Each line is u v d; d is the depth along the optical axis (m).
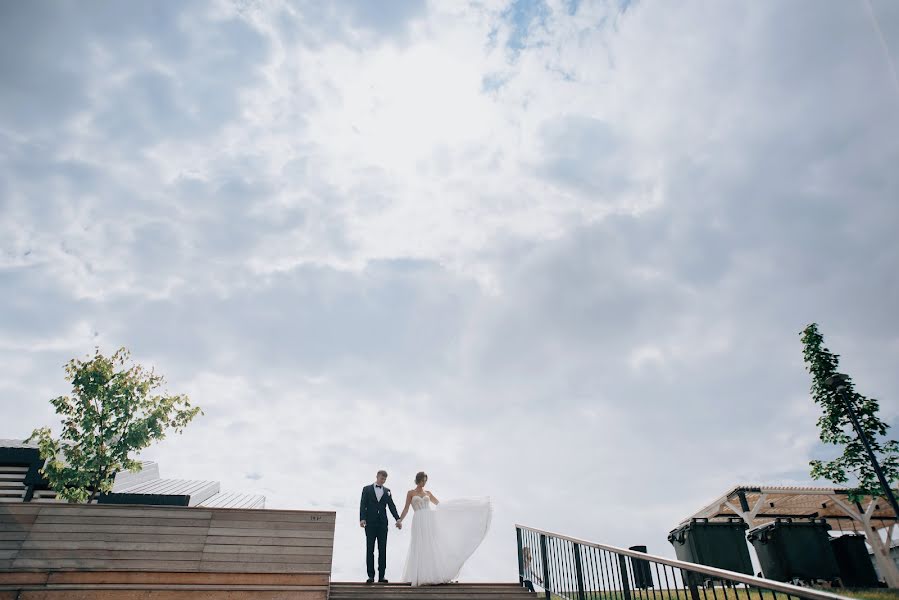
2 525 8.52
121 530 8.84
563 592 8.85
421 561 9.82
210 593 8.55
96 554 8.58
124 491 15.12
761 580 4.37
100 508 8.95
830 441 14.98
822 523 12.03
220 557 8.88
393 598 8.91
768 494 16.70
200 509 9.25
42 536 8.55
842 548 12.73
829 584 11.41
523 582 10.11
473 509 10.62
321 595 8.78
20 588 8.11
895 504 12.83
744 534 12.96
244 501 18.23
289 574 8.89
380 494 10.57
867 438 14.32
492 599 9.27
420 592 9.15
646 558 6.38
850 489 14.55
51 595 8.15
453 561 9.98
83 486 13.07
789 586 4.10
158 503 14.77
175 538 8.93
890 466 14.03
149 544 8.80
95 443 13.36
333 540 9.36
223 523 9.20
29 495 14.40
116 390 13.85
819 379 15.20
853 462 14.40
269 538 9.20
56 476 12.91
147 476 19.55
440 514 10.52
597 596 7.74
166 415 14.21
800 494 16.11
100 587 8.33
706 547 12.69
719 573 4.96
